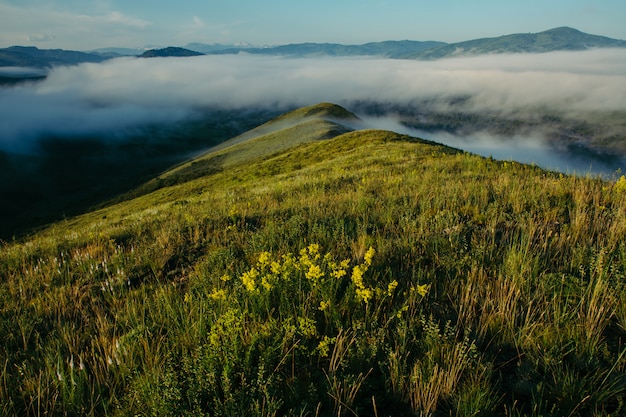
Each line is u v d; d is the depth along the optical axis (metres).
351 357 3.11
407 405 2.81
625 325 3.23
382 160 19.61
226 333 3.29
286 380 2.97
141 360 3.38
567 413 2.54
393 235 5.79
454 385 2.77
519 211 6.18
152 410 2.72
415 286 4.12
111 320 4.35
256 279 4.10
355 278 3.75
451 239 5.10
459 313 3.52
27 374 3.38
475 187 8.03
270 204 9.54
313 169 23.00
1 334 4.14
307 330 3.35
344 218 6.85
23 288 5.37
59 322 4.15
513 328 3.33
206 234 7.23
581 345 3.02
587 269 4.15
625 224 4.93
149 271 5.79
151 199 52.31
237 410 2.65
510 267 4.19
